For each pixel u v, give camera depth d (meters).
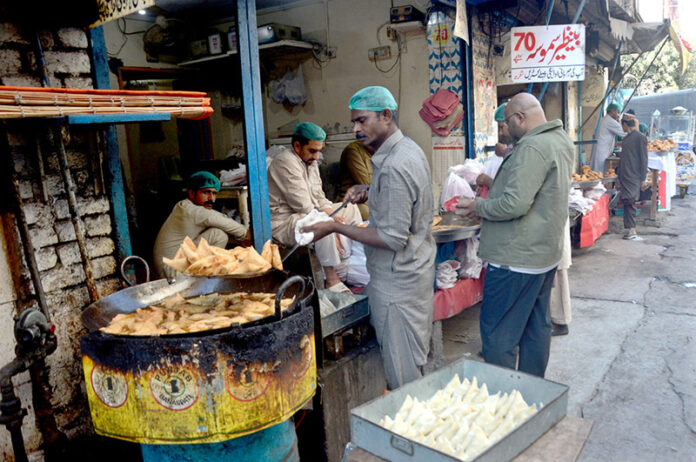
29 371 2.44
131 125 8.13
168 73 8.09
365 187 3.33
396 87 7.38
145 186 8.42
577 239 8.62
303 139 4.20
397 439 1.77
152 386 1.83
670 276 6.60
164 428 1.85
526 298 3.27
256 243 3.27
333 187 7.95
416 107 7.30
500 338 3.34
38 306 2.41
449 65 6.77
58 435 2.45
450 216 4.68
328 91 7.88
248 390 1.87
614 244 8.53
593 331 4.95
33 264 2.36
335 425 2.84
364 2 7.37
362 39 7.49
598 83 12.33
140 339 1.82
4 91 1.71
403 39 7.21
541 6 7.12
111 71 7.32
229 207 6.59
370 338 3.20
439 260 4.48
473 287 4.69
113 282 2.89
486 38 7.32
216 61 7.96
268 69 8.25
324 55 7.79
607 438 3.28
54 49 2.63
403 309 2.86
